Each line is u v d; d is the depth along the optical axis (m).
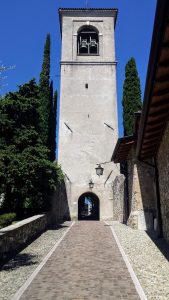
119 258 9.70
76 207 28.94
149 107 8.99
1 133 18.95
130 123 29.66
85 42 33.97
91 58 33.41
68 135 30.83
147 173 17.78
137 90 30.58
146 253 10.41
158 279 7.34
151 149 13.84
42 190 19.27
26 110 19.52
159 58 6.44
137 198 17.61
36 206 19.53
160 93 8.27
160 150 13.02
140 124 10.43
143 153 14.16
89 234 15.62
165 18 5.21
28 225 12.59
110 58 33.56
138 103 30.08
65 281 7.23
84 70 32.94
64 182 28.25
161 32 5.56
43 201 19.59
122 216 23.28
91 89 32.41
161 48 6.07
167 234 12.52
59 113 31.56
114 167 29.95
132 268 8.41
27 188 17.75
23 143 18.98
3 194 19.59
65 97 32.03
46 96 30.27
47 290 6.57
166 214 12.59
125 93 30.86
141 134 11.24
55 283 7.07
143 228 17.27
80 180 29.62
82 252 10.73
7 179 17.20
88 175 29.77
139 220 17.41
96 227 19.38
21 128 19.39
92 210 39.62
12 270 8.40
